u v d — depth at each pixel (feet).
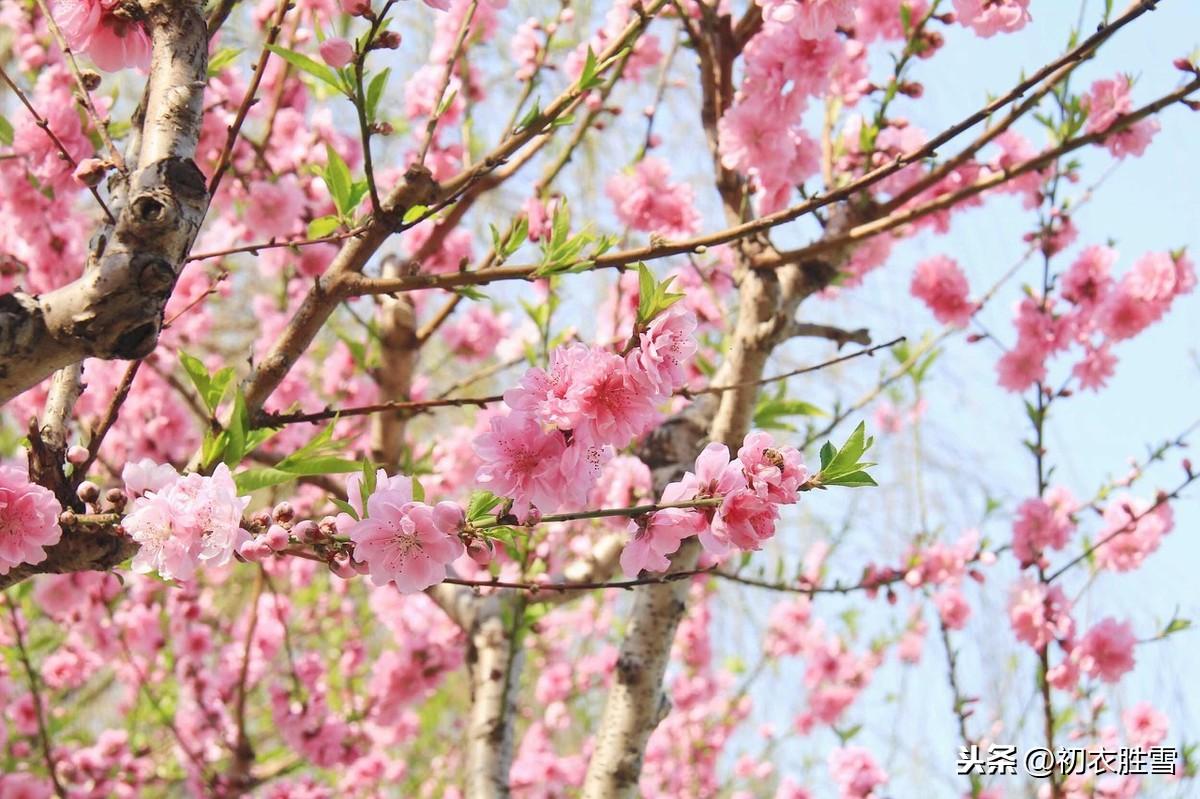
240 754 15.97
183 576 6.18
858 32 12.14
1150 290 14.56
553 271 7.69
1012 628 15.12
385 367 13.47
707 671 21.44
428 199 7.54
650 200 13.99
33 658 16.85
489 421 6.36
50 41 12.99
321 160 14.07
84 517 6.43
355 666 19.21
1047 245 14.83
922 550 16.37
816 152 11.79
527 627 13.08
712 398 12.60
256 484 7.44
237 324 19.86
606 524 13.38
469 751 12.92
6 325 5.65
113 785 16.87
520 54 13.46
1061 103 11.40
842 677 20.36
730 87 11.86
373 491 6.53
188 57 6.58
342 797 20.39
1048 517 15.33
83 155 10.54
